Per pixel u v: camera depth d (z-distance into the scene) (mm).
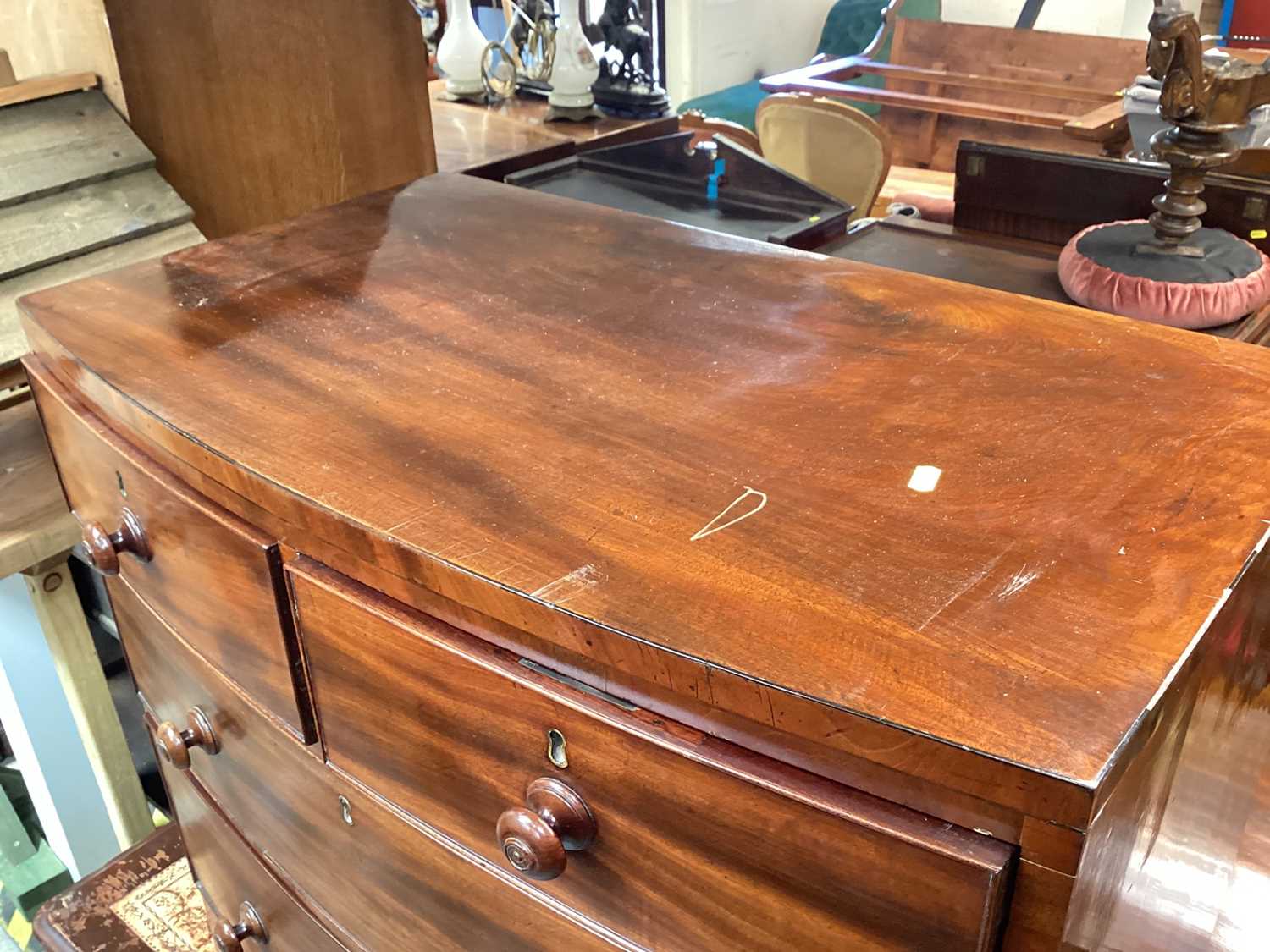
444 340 741
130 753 1202
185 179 1142
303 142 1224
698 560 517
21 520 961
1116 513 542
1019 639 458
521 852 542
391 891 696
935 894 434
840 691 433
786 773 459
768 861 477
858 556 516
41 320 788
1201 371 684
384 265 864
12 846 1334
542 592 498
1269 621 628
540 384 683
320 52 1198
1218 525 531
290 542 612
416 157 1345
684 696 472
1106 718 415
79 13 1042
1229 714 622
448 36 1854
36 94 1039
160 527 713
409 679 582
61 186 1025
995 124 2916
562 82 1694
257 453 616
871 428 626
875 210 2717
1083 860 409
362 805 671
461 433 631
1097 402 649
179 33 1079
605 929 568
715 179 1322
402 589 563
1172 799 555
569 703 508
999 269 1120
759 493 568
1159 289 952
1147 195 1115
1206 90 916
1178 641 454
